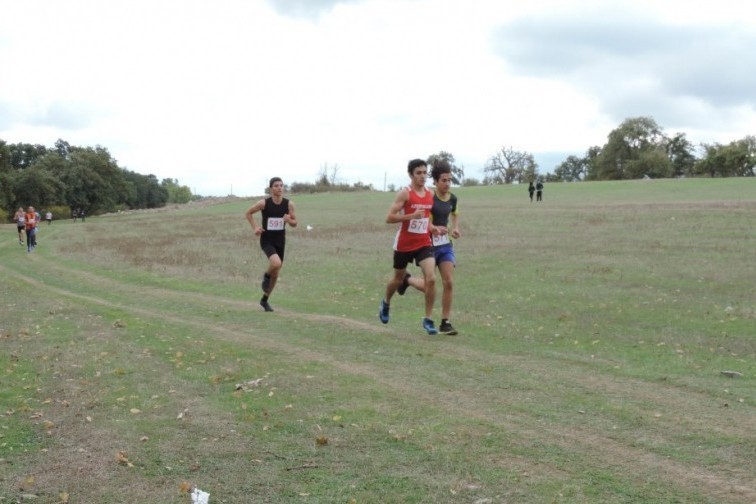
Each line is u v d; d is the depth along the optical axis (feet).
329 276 53.26
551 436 16.66
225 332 31.50
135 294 47.06
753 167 361.30
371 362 24.66
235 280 52.60
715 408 18.71
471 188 239.30
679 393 20.29
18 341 29.89
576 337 29.04
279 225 36.29
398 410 18.85
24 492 13.91
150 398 20.45
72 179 287.07
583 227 82.74
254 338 29.84
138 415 18.84
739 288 40.34
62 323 34.47
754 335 28.73
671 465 14.76
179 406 19.61
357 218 122.52
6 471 14.99
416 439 16.52
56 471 14.98
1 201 246.27
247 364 24.66
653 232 73.56
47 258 76.84
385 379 22.21
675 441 16.19
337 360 25.09
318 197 223.71
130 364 24.94
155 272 59.00
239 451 15.99
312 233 93.04
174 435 17.15
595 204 126.00
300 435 16.97
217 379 22.45
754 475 14.12
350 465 15.03
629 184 209.97
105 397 20.62
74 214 296.51
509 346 27.35
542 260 55.93
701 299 37.47
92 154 301.02
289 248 74.90
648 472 14.40
